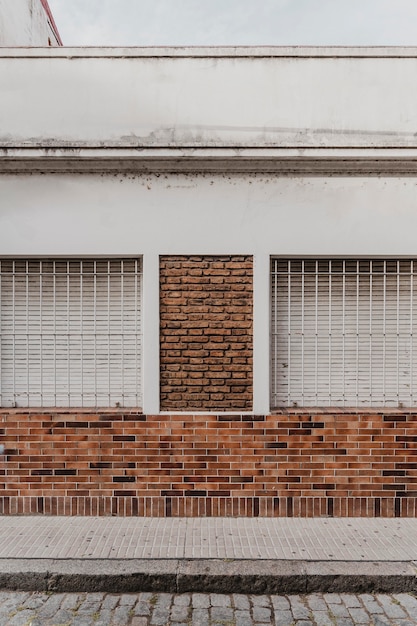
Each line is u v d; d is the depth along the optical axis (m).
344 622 3.11
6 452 4.48
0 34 5.95
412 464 4.47
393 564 3.59
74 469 4.48
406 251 4.49
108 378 4.65
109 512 4.46
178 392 4.52
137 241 4.49
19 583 3.46
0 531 4.10
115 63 4.43
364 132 4.45
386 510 4.46
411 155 4.35
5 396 4.64
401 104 4.46
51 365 4.66
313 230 4.49
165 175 4.49
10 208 4.46
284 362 4.66
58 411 4.49
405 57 4.47
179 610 3.23
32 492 4.48
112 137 4.43
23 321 4.65
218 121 4.44
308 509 4.46
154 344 4.49
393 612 3.22
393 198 4.49
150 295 4.49
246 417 4.46
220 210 4.49
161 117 4.43
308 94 4.46
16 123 4.43
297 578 3.45
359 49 4.45
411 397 4.66
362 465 4.48
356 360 4.67
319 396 4.66
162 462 4.47
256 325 4.50
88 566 3.53
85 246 4.49
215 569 3.50
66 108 4.44
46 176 4.47
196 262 4.52
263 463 4.48
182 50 4.43
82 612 3.21
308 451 4.48
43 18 7.97
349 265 4.65
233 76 4.45
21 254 4.48
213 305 4.52
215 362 4.52
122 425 4.48
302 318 4.62
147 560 3.61
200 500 4.46
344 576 3.46
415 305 4.65
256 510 4.46
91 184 4.48
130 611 3.22
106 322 4.65
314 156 4.37
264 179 4.49
